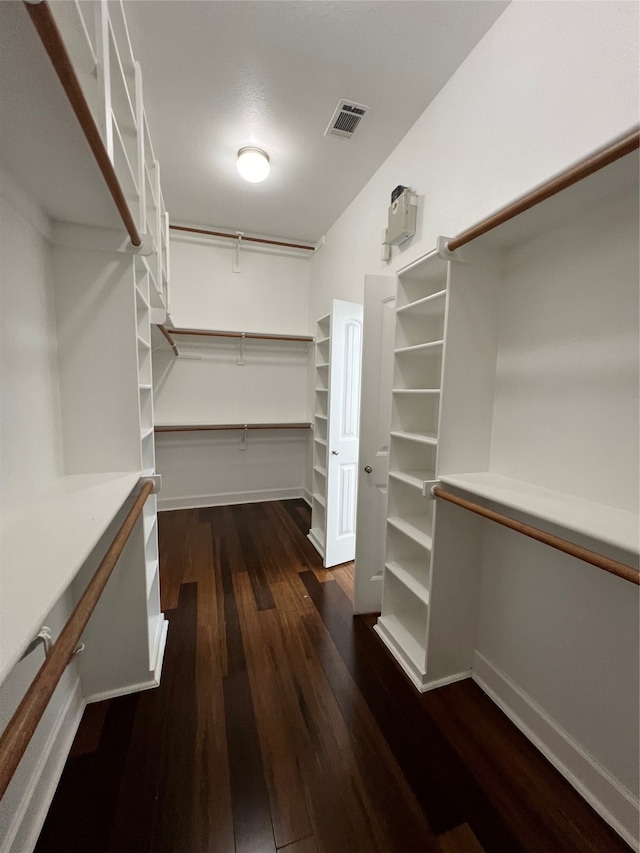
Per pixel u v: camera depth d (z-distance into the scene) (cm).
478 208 155
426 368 187
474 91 156
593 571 114
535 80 128
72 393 131
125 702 146
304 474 417
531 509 108
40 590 59
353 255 286
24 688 99
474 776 121
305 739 132
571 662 121
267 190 277
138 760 123
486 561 158
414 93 181
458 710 147
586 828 107
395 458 189
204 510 378
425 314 180
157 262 203
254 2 141
